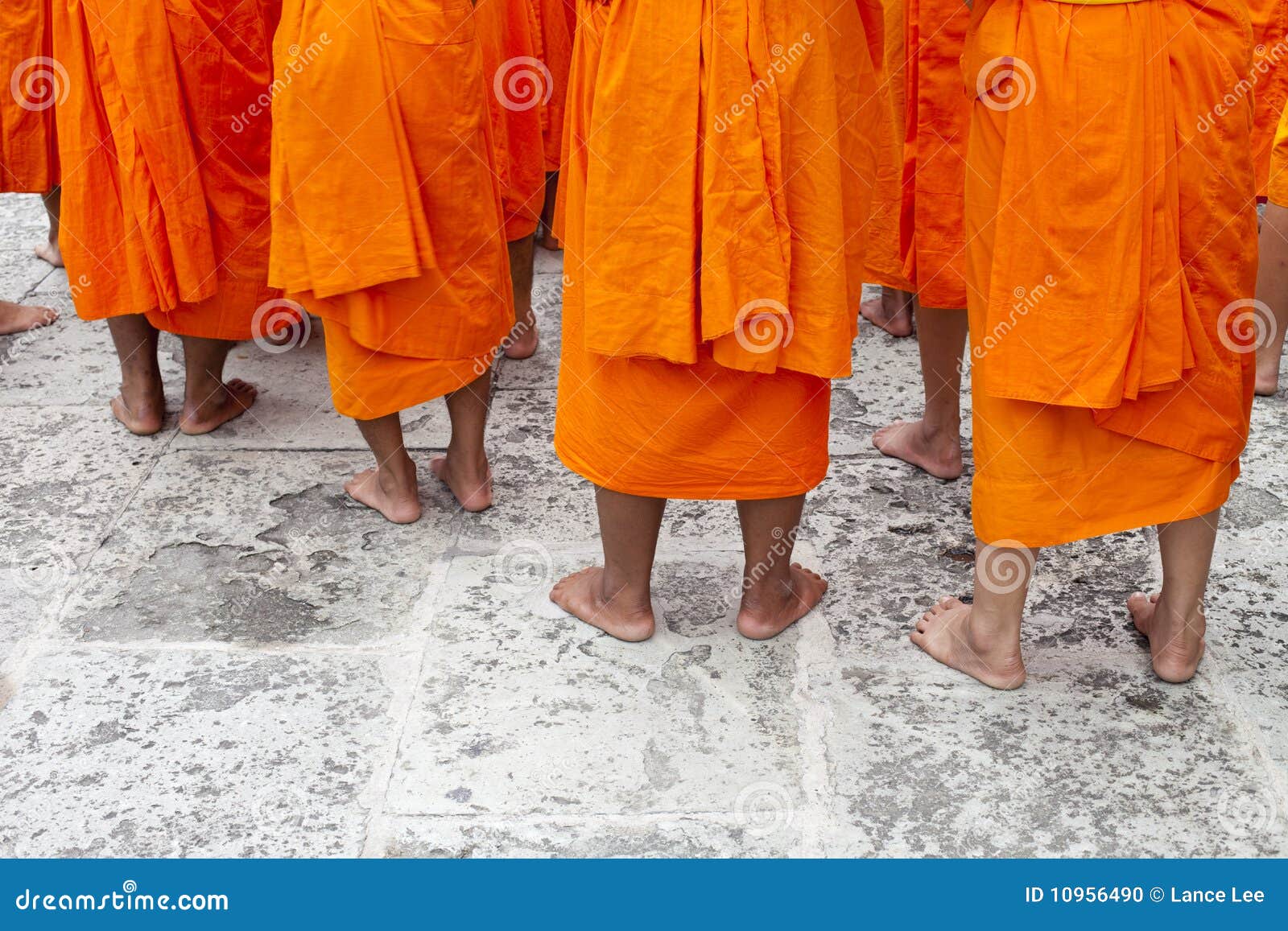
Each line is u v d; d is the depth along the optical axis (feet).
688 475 9.00
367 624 10.18
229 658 9.80
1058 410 8.32
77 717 9.21
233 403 13.12
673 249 8.03
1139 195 7.63
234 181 11.75
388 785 8.61
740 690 9.41
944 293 10.79
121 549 11.10
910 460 12.17
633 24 7.71
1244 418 8.64
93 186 11.38
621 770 8.70
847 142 8.18
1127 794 8.45
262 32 11.55
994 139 8.04
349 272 10.00
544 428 12.98
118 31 10.88
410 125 9.88
